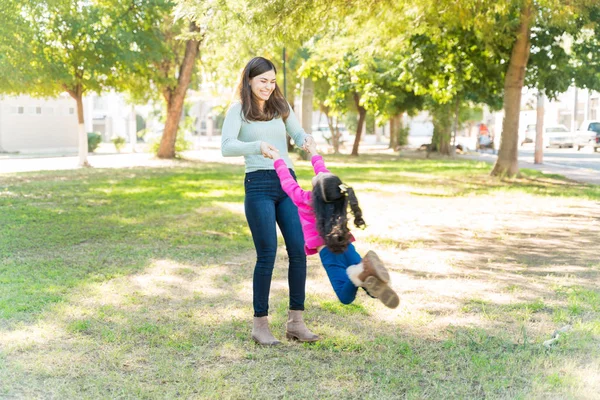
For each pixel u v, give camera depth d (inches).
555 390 140.5
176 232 361.7
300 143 183.3
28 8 658.2
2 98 858.8
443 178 714.8
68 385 145.5
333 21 480.7
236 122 175.2
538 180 678.5
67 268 268.5
